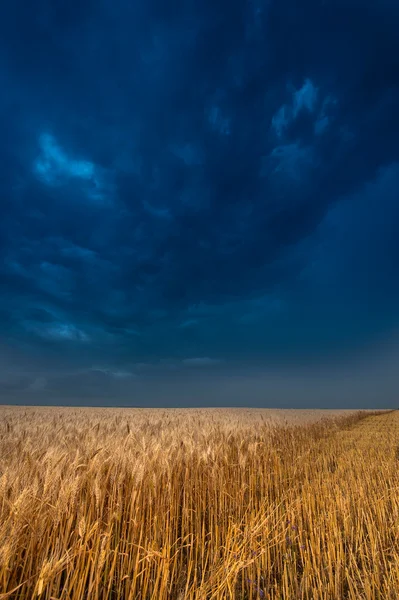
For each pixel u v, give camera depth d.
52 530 4.01
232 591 3.76
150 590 3.97
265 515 5.88
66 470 4.70
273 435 13.74
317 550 4.62
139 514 4.89
